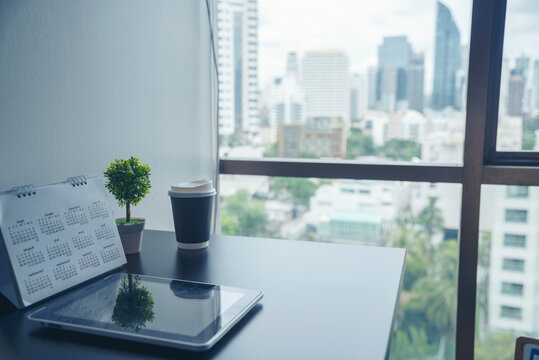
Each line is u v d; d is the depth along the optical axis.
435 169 1.66
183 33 1.64
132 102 1.36
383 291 0.83
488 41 1.56
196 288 0.82
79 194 0.92
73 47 1.11
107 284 0.84
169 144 1.57
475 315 1.68
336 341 0.64
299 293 0.82
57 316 0.69
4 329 0.68
